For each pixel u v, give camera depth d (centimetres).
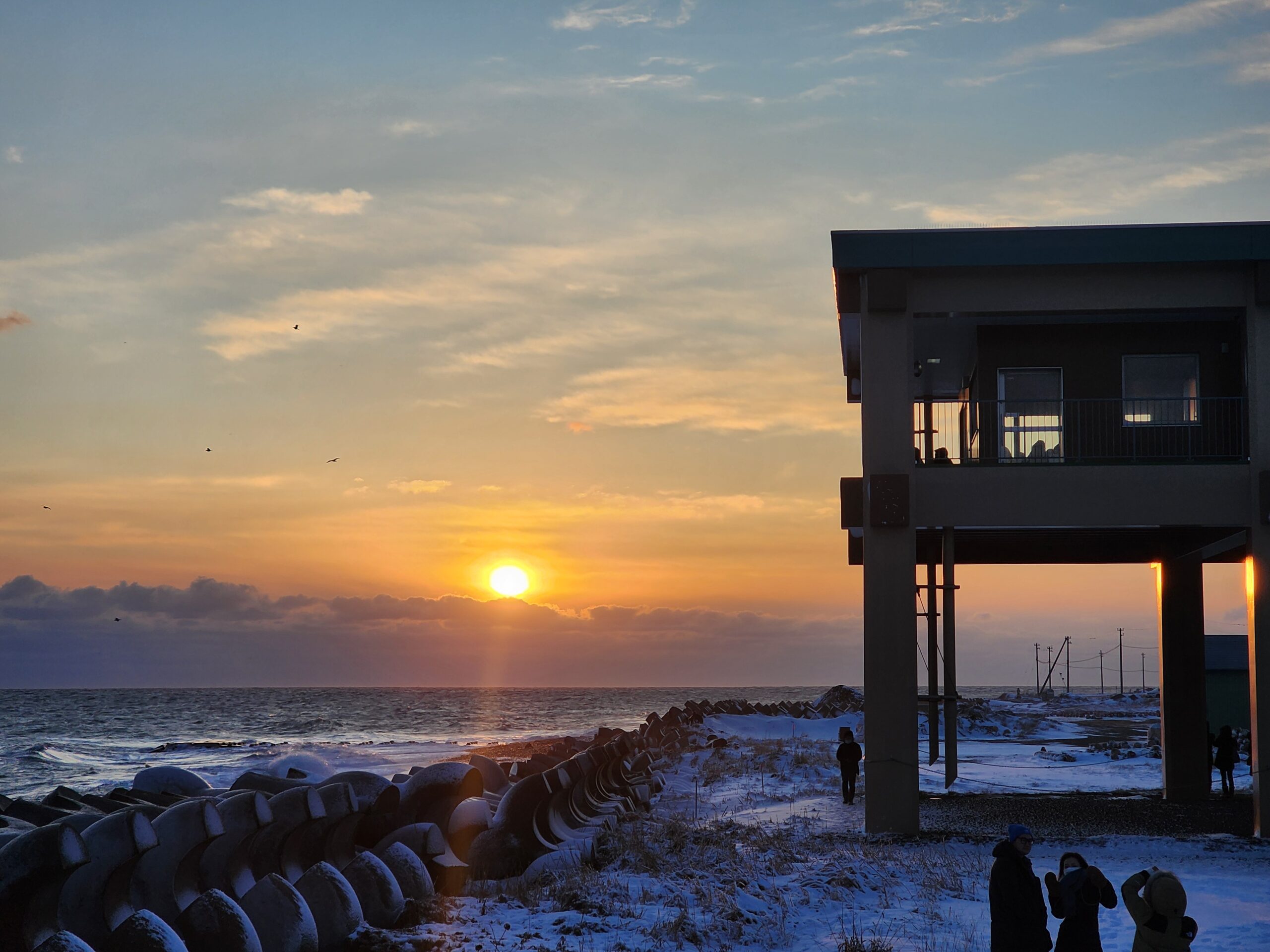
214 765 5216
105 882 959
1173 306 2145
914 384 2423
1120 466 2134
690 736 4778
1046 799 2662
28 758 5675
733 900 1333
